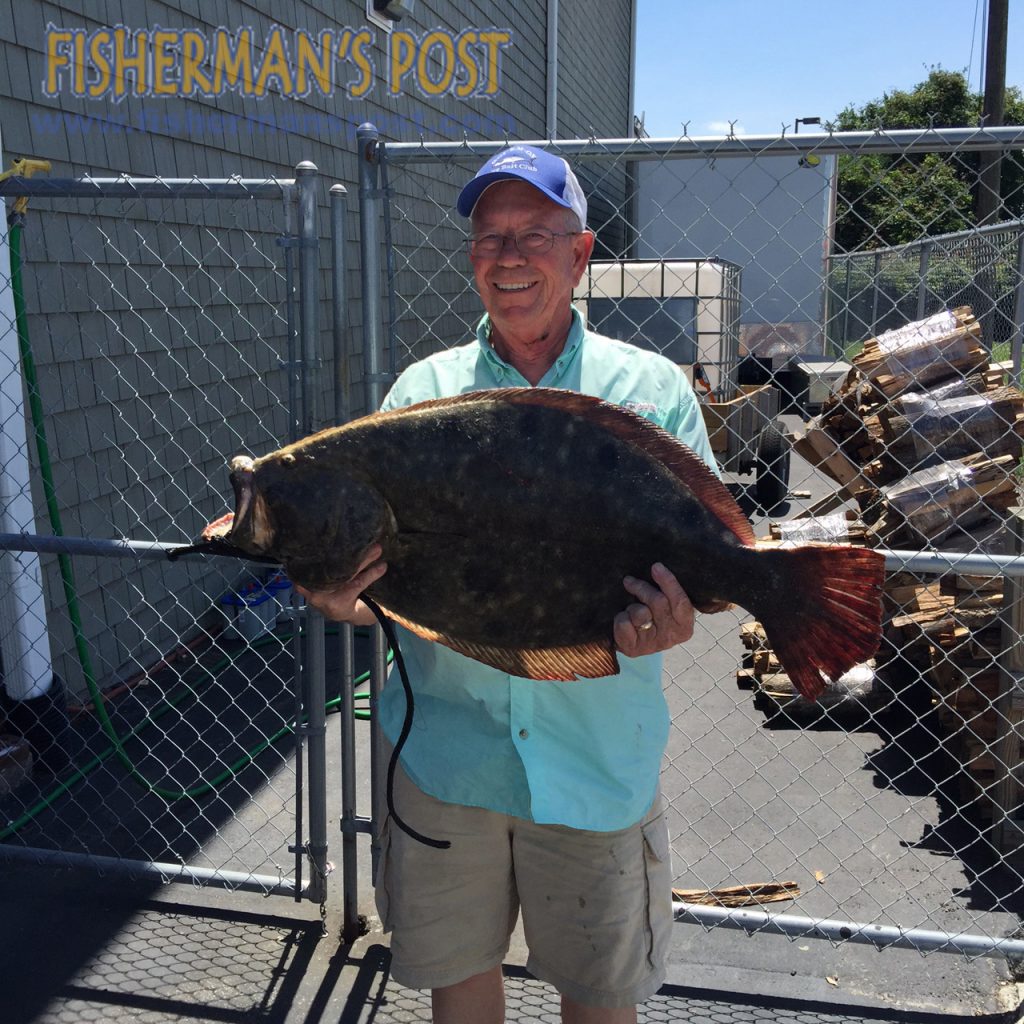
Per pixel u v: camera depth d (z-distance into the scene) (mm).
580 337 2430
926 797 4648
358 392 7754
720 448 9992
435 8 10773
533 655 2018
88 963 3410
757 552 1858
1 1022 3131
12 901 3771
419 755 2412
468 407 1949
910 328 5918
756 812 4453
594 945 2367
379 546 1898
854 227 28344
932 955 3453
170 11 6199
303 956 3445
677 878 4008
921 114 44844
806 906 3791
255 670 6273
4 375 4875
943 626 4988
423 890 2432
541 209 2283
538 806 2246
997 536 4891
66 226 5379
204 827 4406
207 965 3396
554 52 15281
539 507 1922
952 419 5246
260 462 1867
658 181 15461
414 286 10719
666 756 5125
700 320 10406
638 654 1980
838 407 6562
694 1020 3145
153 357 6176
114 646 5906
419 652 2406
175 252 6348
